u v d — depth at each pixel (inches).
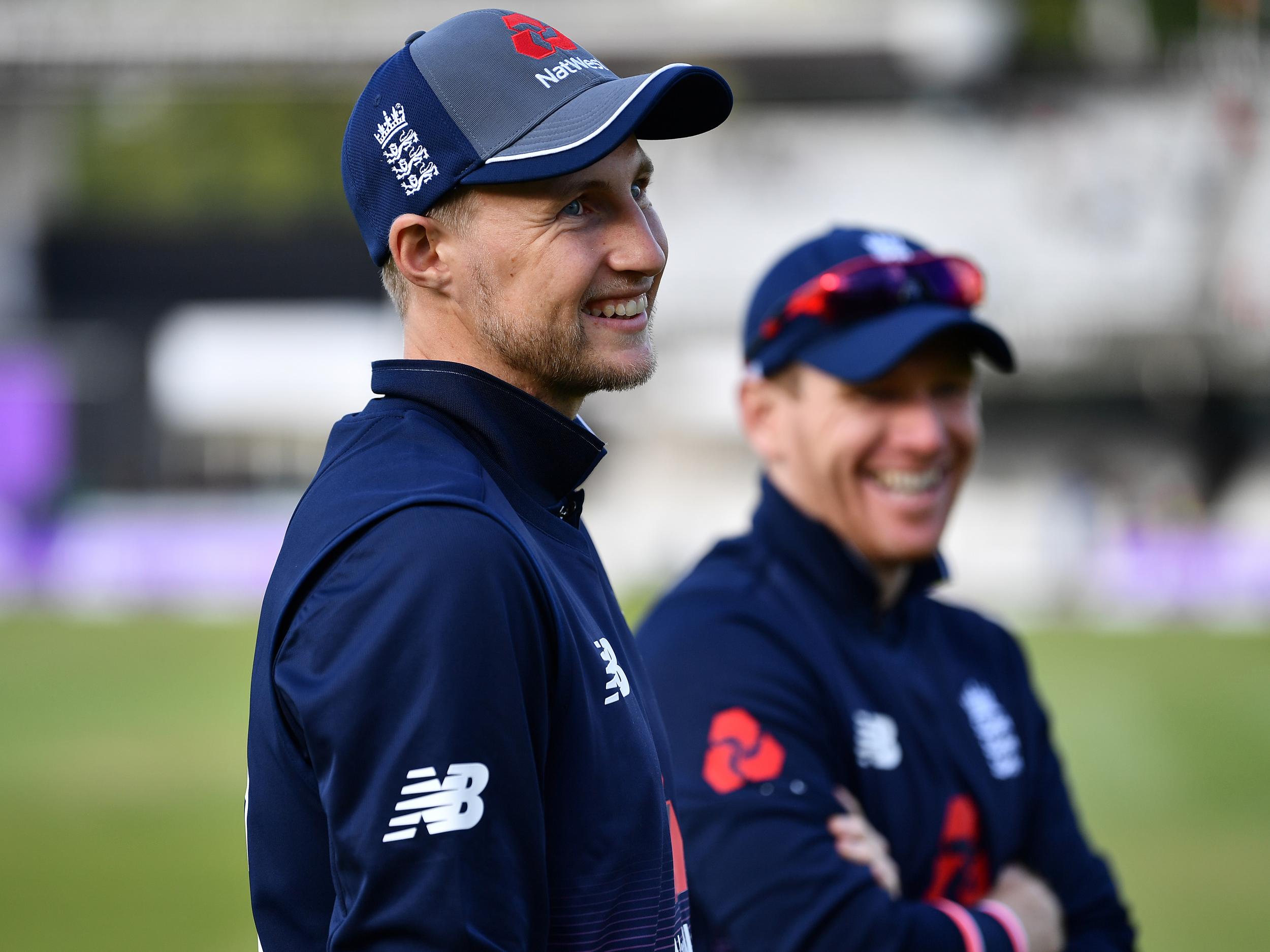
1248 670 1150.3
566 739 109.3
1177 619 1647.4
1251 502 2101.4
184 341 2229.3
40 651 1333.7
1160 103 2192.4
